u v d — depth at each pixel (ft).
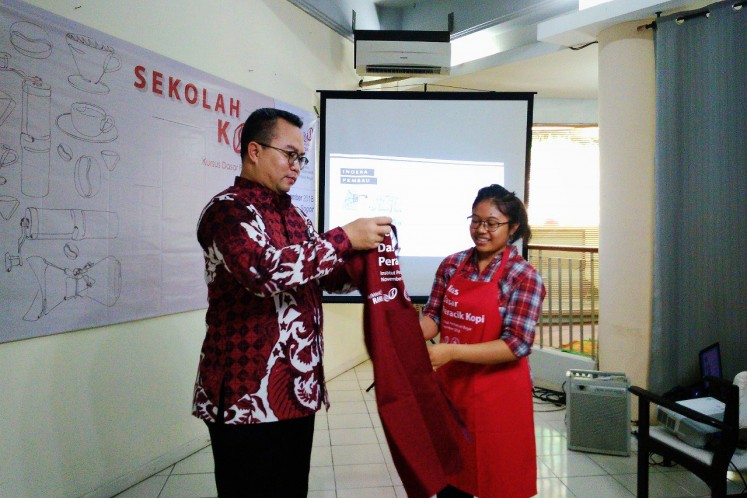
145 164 6.97
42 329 5.68
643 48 8.84
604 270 9.43
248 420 3.39
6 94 5.29
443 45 11.60
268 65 9.73
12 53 5.32
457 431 4.54
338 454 7.96
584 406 8.09
